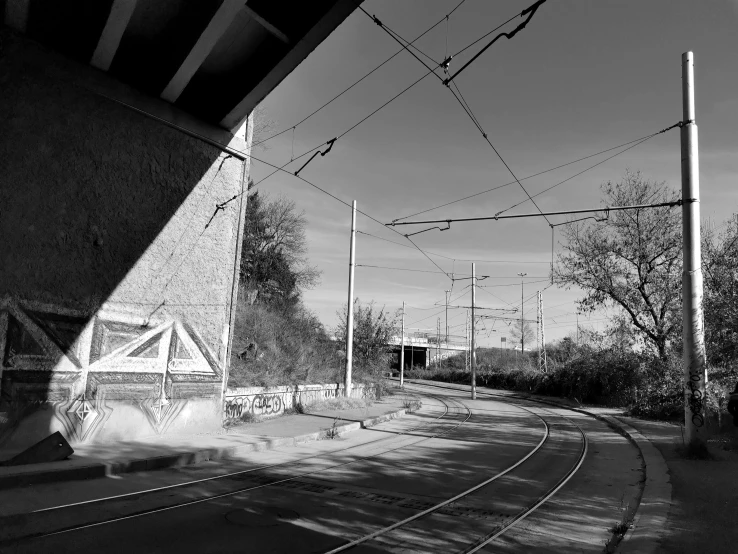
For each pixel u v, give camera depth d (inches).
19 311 407.5
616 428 741.9
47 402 421.7
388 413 818.8
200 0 397.4
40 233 422.3
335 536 238.7
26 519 253.6
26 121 417.7
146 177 501.0
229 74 503.5
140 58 474.0
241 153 589.3
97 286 459.2
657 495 314.8
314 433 572.4
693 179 454.6
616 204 1104.2
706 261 748.6
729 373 611.2
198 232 548.7
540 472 411.5
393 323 1357.0
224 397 605.0
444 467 422.3
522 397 1519.4
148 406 495.2
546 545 236.2
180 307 527.5
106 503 288.7
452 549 227.0
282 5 412.5
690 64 463.8
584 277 1146.7
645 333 1082.1
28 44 422.9
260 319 972.6
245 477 367.2
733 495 300.0
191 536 232.2
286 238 1480.1
